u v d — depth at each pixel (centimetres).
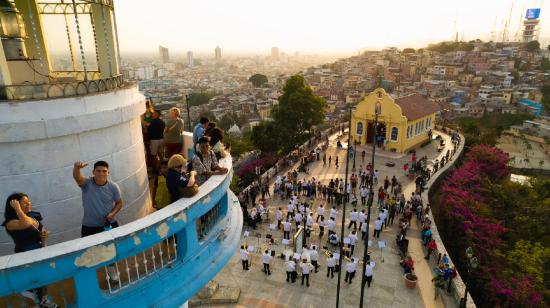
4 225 577
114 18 864
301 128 4794
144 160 934
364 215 2489
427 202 2903
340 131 5291
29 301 584
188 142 1225
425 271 2134
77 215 730
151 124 1128
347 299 1898
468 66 16962
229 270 2131
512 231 3234
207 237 802
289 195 3075
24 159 645
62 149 684
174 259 723
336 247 2338
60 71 934
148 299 653
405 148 4359
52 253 523
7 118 615
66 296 624
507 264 2564
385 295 1934
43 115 647
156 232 629
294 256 2056
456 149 4600
